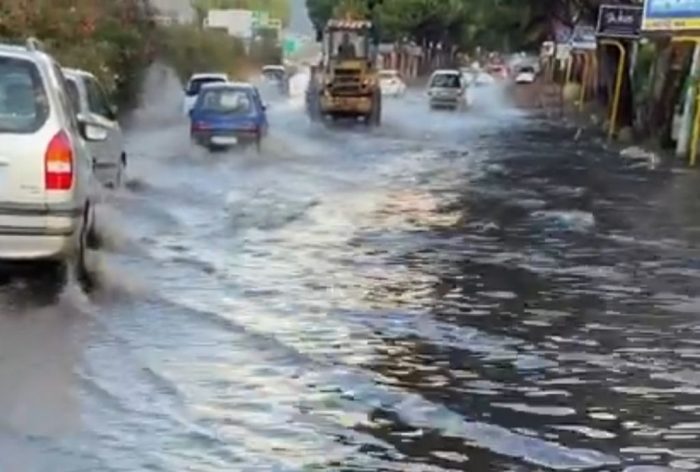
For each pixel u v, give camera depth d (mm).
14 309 14047
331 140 48094
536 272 18109
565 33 89875
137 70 51031
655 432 10398
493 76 136625
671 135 46844
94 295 15031
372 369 12180
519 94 105375
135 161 34938
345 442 9859
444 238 21328
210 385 11352
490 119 69688
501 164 38625
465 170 36062
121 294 15219
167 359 12219
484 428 10352
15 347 12391
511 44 111438
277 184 30281
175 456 9367
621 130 53281
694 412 11008
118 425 10062
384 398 11141
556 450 9828
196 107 37531
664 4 41906
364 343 13258
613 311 15398
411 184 31312
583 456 9695
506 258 19266
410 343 13336
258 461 9320
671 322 14797
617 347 13445
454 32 133125
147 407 10586
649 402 11312
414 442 9930
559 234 22234
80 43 39562
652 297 16344
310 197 27500
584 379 12062
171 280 16453
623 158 42062
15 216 14133
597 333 14125
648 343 13672
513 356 12922
